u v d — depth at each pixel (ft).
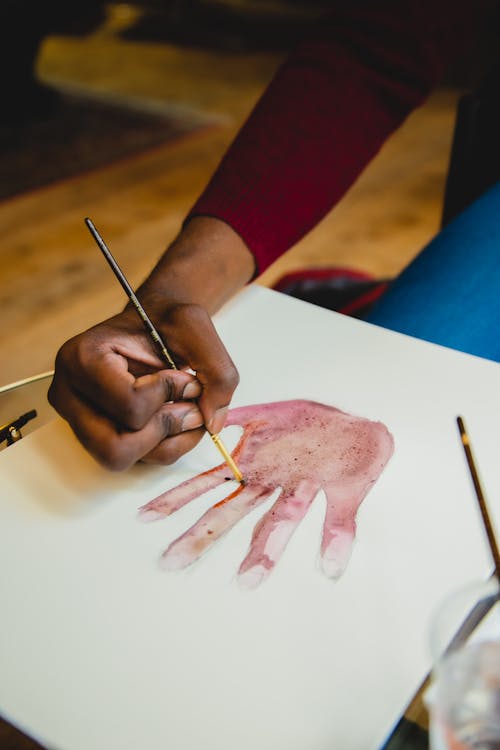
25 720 1.25
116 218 7.43
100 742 1.22
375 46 2.46
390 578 1.46
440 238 2.68
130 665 1.33
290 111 2.35
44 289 6.24
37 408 2.15
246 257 2.21
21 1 8.77
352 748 1.19
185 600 1.44
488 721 0.97
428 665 1.30
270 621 1.39
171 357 1.80
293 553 1.52
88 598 1.45
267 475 1.71
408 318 2.38
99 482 1.71
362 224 7.34
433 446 1.76
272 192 2.25
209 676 1.30
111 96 10.77
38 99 9.92
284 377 2.01
